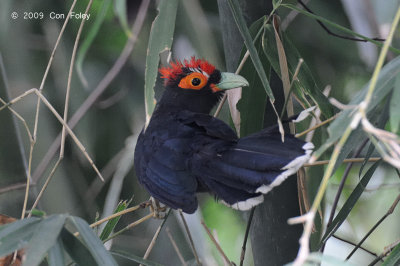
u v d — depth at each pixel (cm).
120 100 1116
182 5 1002
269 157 568
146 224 1067
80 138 1070
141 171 707
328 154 728
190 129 684
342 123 474
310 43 1100
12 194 726
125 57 955
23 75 1028
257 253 711
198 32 996
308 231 395
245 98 712
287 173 553
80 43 1067
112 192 917
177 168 654
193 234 898
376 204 1085
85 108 959
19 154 736
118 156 1053
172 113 750
